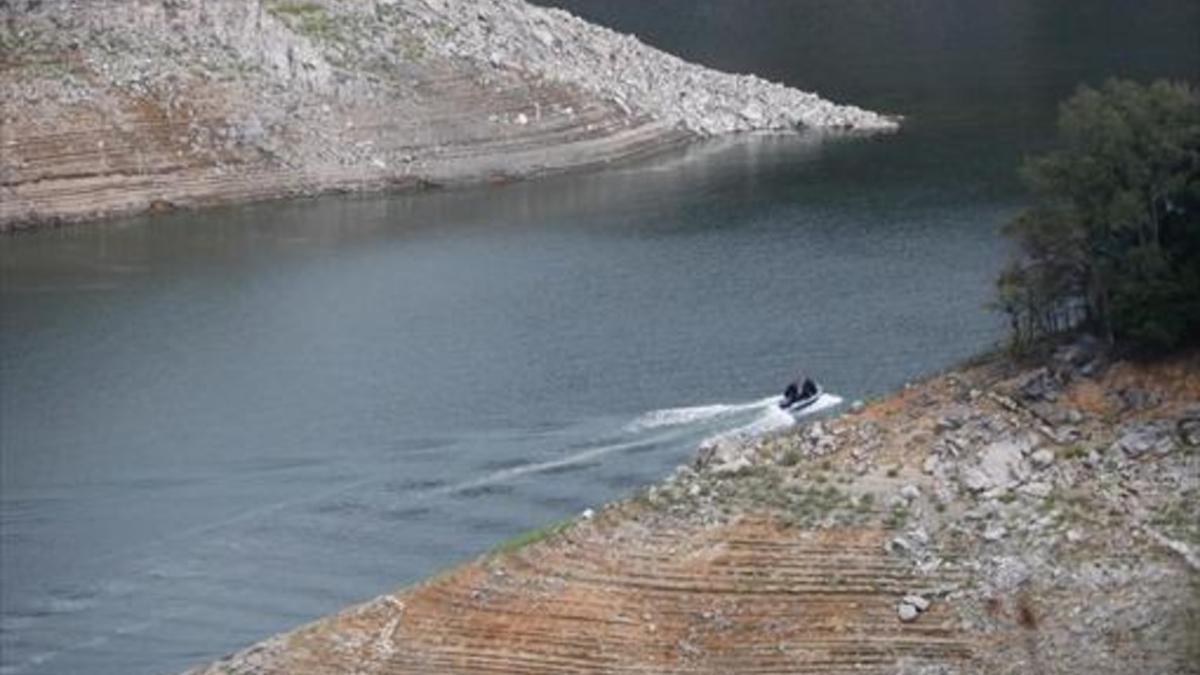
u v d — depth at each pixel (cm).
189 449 11038
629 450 10456
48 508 10288
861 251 14450
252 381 12194
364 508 9994
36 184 17288
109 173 17550
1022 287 9381
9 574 9488
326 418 11394
